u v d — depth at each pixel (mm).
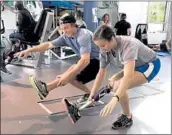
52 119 2562
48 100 3111
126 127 2408
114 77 2359
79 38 2477
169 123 2471
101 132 2307
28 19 4773
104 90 2451
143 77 2215
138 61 2225
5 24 5332
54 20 5672
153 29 8562
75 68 2482
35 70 4754
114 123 2404
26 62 5055
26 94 3297
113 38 2027
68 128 2371
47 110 2787
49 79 4105
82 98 2957
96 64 2738
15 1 5031
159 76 4418
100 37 1997
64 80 2496
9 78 4074
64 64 5441
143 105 2998
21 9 4855
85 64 2467
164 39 8023
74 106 2453
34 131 2277
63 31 2518
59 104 2992
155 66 2307
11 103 2957
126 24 6246
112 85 2299
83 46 2453
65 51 6234
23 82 3867
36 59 4938
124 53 2025
